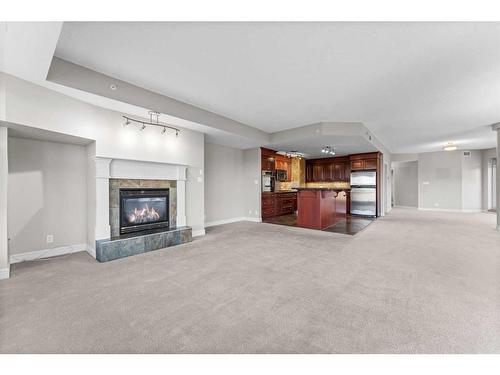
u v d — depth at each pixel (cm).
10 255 319
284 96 368
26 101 260
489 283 244
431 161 980
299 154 801
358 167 812
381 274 271
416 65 272
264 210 716
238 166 724
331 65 272
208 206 625
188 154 471
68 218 370
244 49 239
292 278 261
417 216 781
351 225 605
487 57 253
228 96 369
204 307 200
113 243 332
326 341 155
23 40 187
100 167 347
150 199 416
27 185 333
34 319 182
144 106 339
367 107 420
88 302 209
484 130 592
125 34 212
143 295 222
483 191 903
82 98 304
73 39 221
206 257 340
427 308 195
